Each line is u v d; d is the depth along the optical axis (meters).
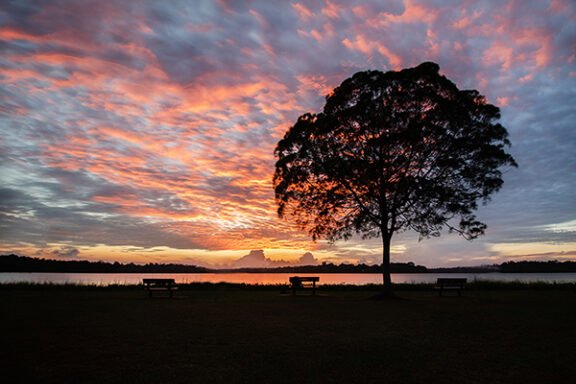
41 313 14.57
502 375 6.55
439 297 23.84
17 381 6.10
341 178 23.89
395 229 24.09
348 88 24.61
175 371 6.69
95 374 6.48
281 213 26.84
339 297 24.11
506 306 18.00
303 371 6.73
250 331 10.77
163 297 22.75
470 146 23.03
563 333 10.62
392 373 6.64
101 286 29.66
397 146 23.08
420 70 23.88
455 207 22.81
